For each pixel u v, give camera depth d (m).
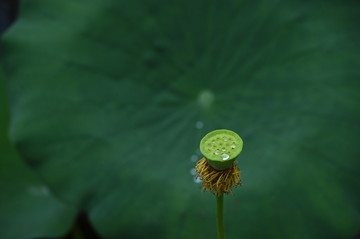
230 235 1.32
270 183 1.33
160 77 1.41
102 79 1.40
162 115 1.39
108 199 1.36
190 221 1.33
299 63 1.40
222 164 0.99
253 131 1.37
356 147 1.35
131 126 1.38
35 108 1.39
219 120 1.38
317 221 1.33
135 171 1.36
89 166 1.37
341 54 1.40
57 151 1.38
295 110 1.37
